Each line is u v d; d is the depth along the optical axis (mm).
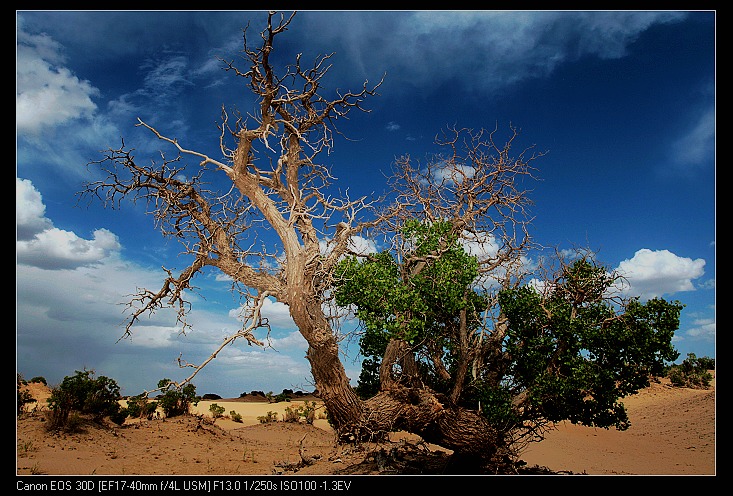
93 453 18062
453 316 14594
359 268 13164
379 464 15812
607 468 19500
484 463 14703
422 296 13180
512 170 16000
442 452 18922
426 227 14281
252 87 13711
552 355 13625
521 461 15430
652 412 35844
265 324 13094
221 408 33750
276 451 21656
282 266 13984
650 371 13109
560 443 25406
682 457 22281
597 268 14047
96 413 22141
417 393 13836
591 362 13164
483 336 14906
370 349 15984
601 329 13094
